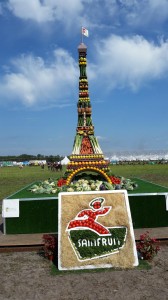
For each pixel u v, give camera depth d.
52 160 111.44
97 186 15.43
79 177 18.23
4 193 26.72
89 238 9.81
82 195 10.46
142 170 54.81
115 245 9.79
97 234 9.88
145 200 13.64
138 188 15.98
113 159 129.75
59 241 9.80
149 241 10.08
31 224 13.25
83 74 18.83
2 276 9.09
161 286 8.16
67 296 7.72
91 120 18.58
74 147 17.80
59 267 9.44
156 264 9.71
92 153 17.73
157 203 13.71
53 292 7.97
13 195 14.62
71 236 9.84
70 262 9.50
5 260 10.45
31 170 67.56
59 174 48.88
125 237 9.91
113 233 9.91
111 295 7.71
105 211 10.23
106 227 9.98
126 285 8.27
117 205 10.37
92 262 9.52
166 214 13.73
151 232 12.79
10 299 7.64
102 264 9.51
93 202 10.34
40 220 13.30
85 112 18.53
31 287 8.30
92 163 17.25
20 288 8.26
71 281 8.63
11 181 38.34
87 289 8.09
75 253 9.63
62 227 9.99
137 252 10.18
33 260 10.38
